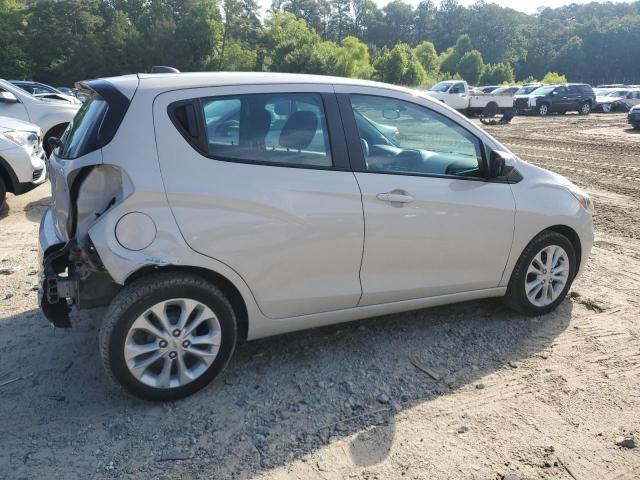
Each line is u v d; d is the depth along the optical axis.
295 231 3.07
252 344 3.71
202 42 71.56
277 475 2.51
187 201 2.83
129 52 69.88
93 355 3.54
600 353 3.63
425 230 3.46
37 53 71.69
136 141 2.80
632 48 140.50
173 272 2.90
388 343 3.74
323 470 2.54
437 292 3.66
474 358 3.56
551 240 4.01
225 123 3.00
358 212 3.23
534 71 143.38
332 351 3.63
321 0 139.25
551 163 12.55
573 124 25.38
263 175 3.01
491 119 26.03
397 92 3.52
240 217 2.94
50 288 2.98
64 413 2.94
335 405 3.05
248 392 3.16
